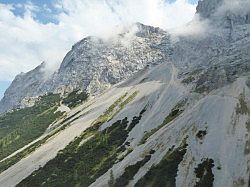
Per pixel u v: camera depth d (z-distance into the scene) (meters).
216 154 154.38
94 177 198.50
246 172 143.75
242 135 161.75
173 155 163.75
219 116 175.88
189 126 178.25
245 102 183.12
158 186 150.75
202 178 144.62
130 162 178.88
